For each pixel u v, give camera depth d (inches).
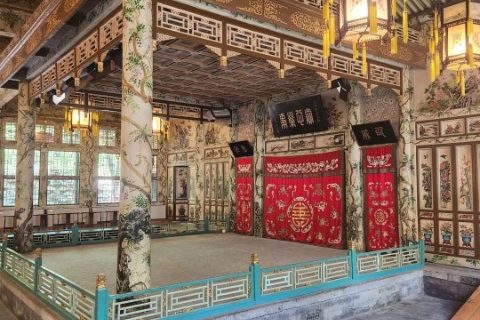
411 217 404.5
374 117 441.7
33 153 447.2
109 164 765.3
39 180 689.6
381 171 431.5
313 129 493.7
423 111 402.0
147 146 238.2
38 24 332.5
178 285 228.4
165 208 791.1
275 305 265.3
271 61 311.0
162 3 255.6
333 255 411.5
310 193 498.9
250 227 569.6
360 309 317.1
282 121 522.0
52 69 386.6
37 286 277.3
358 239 442.6
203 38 274.1
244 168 585.6
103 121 757.3
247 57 370.6
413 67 405.7
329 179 478.6
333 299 299.0
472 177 366.6
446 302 348.8
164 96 545.6
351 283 315.6
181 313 227.5
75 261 380.5
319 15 327.9
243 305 253.3
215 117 609.3
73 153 727.7
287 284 295.3
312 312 284.8
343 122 469.7
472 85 369.1
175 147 768.3
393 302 344.5
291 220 518.6
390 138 421.4
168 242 502.0
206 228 594.9
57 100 440.1
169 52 357.4
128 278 228.8
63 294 243.1
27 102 444.5
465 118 372.2
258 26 303.1
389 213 422.3
